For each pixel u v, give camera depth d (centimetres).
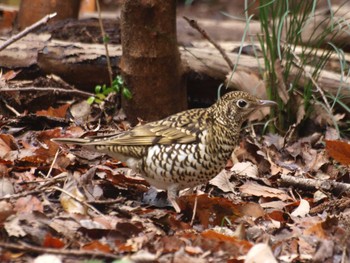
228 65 1423
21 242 827
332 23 1323
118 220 911
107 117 1348
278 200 1095
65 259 793
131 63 1345
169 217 939
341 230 945
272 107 1394
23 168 1055
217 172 1007
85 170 1091
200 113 1015
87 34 1462
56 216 892
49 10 1516
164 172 988
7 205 887
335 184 1130
